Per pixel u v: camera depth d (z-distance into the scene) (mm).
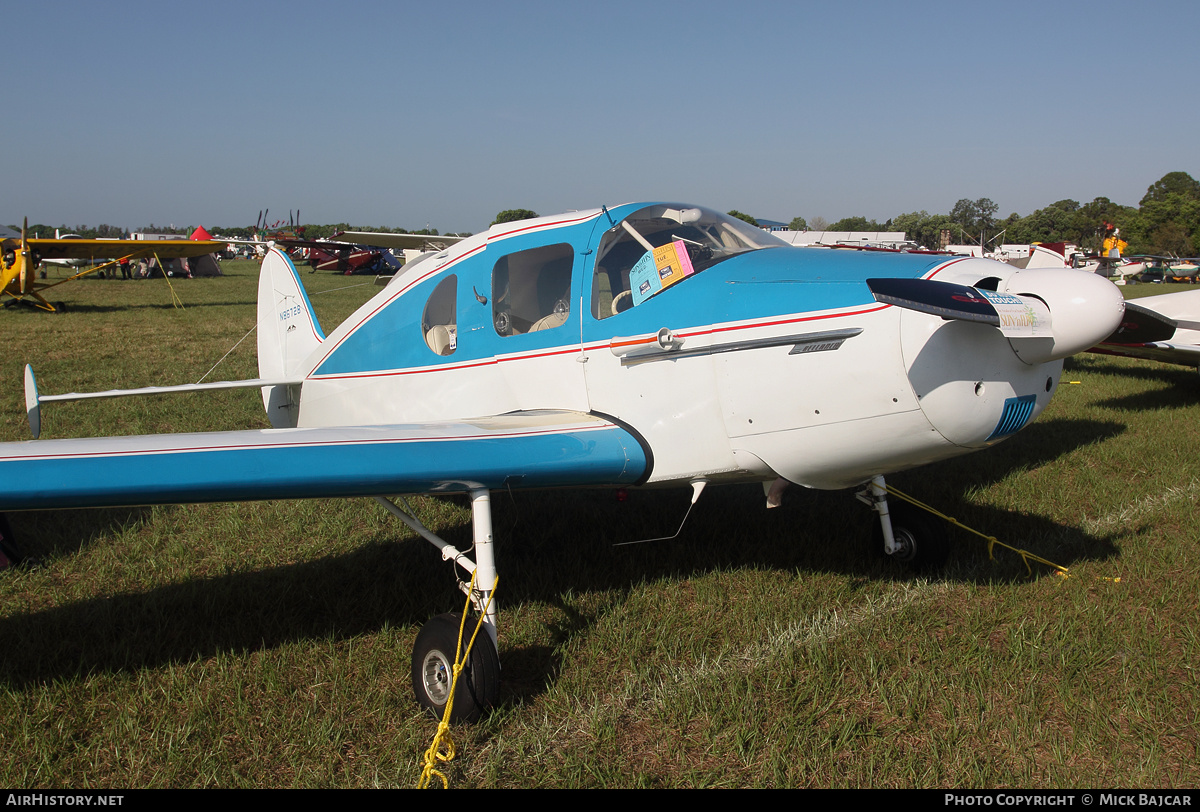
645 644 3078
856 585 3619
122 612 3389
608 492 5062
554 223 3814
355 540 4281
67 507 2416
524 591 3584
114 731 2514
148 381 9297
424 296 4434
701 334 3205
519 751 2412
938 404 2742
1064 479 5105
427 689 2666
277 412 6246
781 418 3057
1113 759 2322
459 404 4238
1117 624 3139
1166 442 5988
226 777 2334
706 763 2369
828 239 22953
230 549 4129
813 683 2742
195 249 20859
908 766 2287
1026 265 23578
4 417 7152
